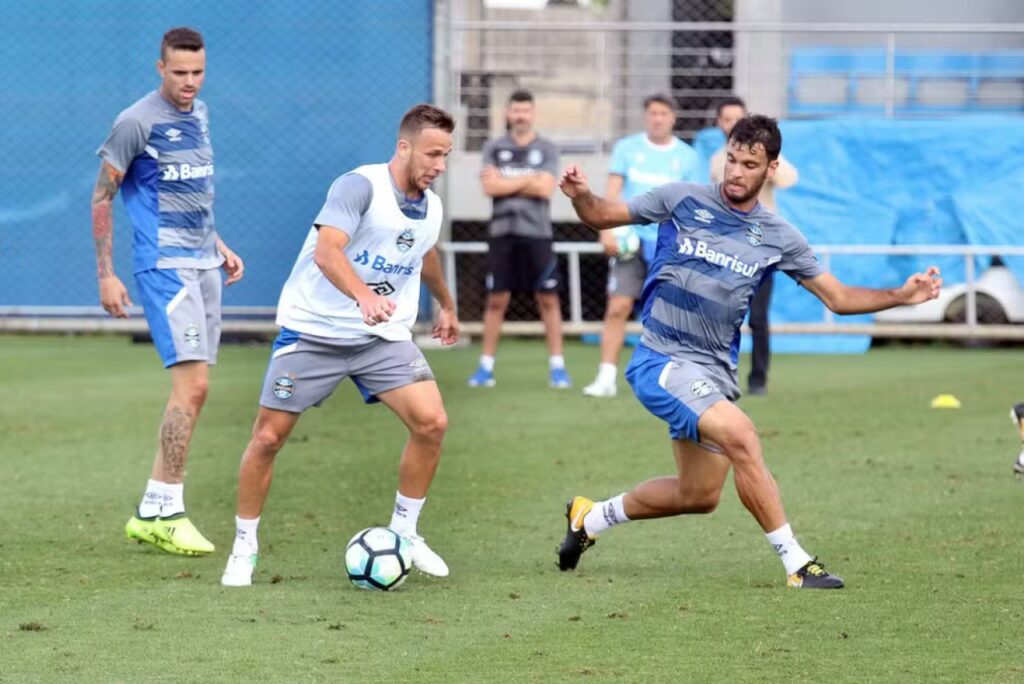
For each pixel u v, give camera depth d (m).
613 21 60.28
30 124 50.81
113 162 21.89
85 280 51.25
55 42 50.50
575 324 53.56
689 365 19.55
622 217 19.64
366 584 19.09
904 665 15.49
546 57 72.75
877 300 19.34
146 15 50.38
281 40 50.16
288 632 16.89
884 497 25.98
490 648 16.22
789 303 53.50
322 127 50.34
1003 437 32.97
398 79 50.25
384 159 50.41
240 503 19.56
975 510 24.73
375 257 18.95
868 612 17.81
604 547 22.09
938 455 30.55
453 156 54.84
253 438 19.50
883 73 57.28
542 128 69.12
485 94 56.81
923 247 52.12
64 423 34.72
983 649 16.14
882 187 53.09
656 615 17.73
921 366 48.00
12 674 15.09
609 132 62.62
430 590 19.19
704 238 19.42
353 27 50.09
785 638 16.64
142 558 21.27
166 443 21.75
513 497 26.08
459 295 56.03
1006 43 58.22
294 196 50.44
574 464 29.38
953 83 57.72
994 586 19.23
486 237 56.38
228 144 50.34
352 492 26.45
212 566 20.77
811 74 57.41
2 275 51.28
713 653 15.99
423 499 20.00
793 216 53.06
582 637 16.69
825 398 39.62
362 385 19.77
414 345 19.91
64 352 50.19
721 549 21.91
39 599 18.55
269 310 50.59
